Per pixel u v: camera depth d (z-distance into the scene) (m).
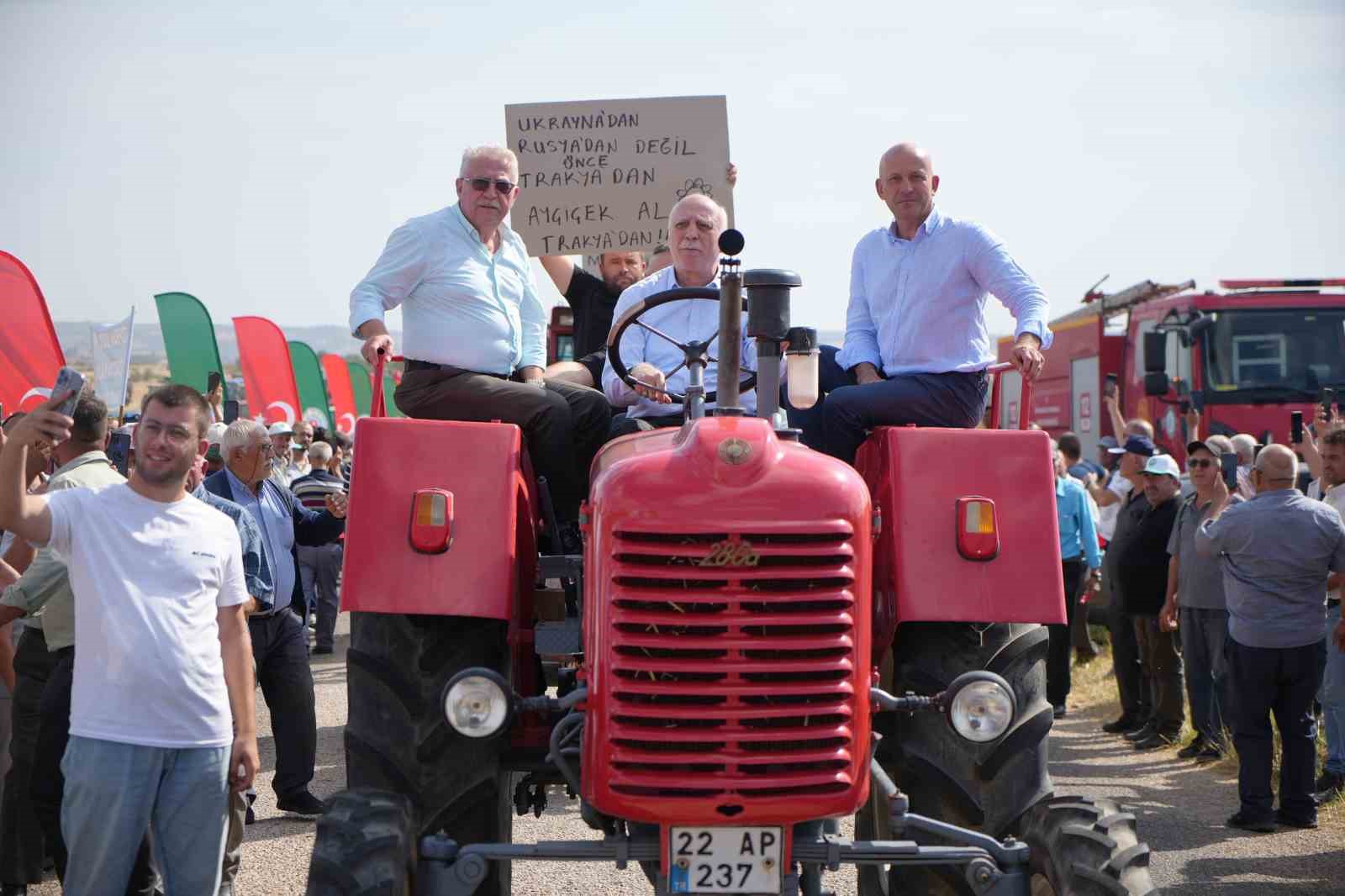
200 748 4.26
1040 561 4.04
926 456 4.14
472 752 4.07
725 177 8.06
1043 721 4.15
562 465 4.79
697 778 3.34
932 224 5.03
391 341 4.50
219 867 4.37
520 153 8.06
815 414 5.12
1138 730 10.12
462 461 4.09
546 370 5.71
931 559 4.03
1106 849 3.56
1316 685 7.32
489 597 3.94
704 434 3.47
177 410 4.31
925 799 4.16
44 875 6.21
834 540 3.40
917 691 4.18
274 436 13.61
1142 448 10.00
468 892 3.59
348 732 4.09
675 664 3.34
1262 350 15.39
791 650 3.36
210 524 4.42
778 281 3.92
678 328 5.07
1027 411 4.46
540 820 7.32
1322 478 8.41
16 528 4.14
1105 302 18.86
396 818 3.63
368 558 3.96
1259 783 7.26
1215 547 7.48
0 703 5.86
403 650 4.11
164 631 4.20
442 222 5.00
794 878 3.47
